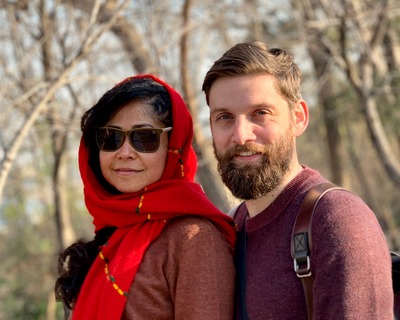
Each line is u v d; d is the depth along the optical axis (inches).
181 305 98.3
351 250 85.0
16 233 634.2
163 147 107.9
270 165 95.8
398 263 99.3
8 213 631.8
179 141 108.0
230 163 97.0
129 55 289.1
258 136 96.3
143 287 99.7
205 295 97.4
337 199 89.9
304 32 369.7
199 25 304.3
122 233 106.3
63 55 261.7
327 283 85.6
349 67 355.9
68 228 378.6
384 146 350.3
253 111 96.4
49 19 284.0
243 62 96.0
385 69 409.7
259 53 97.0
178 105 108.6
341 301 83.7
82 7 273.7
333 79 508.1
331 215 88.3
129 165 106.6
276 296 91.5
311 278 89.0
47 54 277.3
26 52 278.4
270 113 96.2
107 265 105.1
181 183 106.0
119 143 106.7
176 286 99.5
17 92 266.8
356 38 360.5
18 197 588.1
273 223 96.3
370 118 351.9
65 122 277.6
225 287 98.3
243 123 95.9
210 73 98.6
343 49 356.8
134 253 101.7
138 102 106.8
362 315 83.0
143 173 106.7
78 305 105.8
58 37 277.1
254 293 93.8
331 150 623.2
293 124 99.2
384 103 474.9
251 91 95.7
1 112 240.5
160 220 103.7
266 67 96.0
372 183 752.3
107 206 108.3
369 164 754.2
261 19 392.8
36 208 641.0
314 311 86.7
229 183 97.2
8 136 246.4
